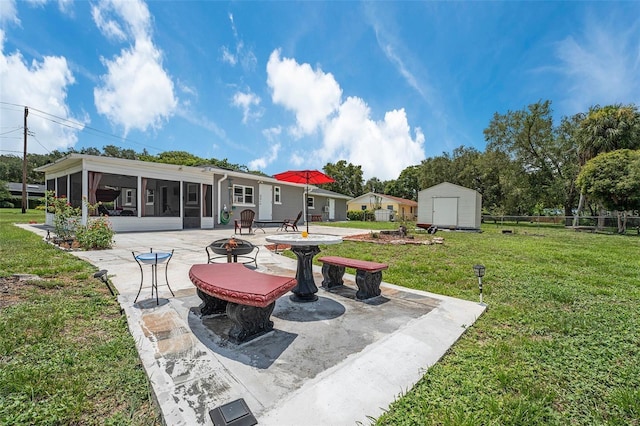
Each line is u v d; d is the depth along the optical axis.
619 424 1.64
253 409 1.64
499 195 29.12
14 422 1.51
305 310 3.31
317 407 1.68
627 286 4.61
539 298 3.98
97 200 11.40
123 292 3.72
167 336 2.54
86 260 5.52
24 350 2.22
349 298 3.80
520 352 2.44
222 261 5.80
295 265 5.70
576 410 1.75
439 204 17.20
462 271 5.49
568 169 24.08
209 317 2.96
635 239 12.30
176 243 8.23
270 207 17.48
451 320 3.08
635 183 14.69
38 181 40.91
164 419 1.53
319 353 2.32
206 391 1.79
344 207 27.17
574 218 18.89
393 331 2.77
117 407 1.67
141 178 11.69
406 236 11.66
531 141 24.62
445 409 1.71
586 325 3.03
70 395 1.74
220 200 14.57
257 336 2.58
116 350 2.26
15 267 4.73
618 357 2.39
